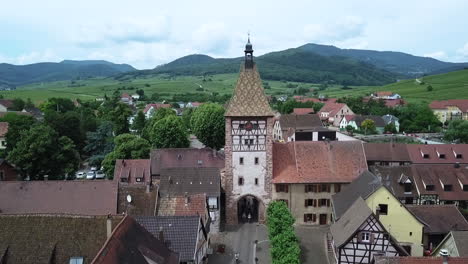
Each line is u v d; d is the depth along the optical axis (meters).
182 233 43.22
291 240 51.56
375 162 86.19
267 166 66.38
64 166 84.00
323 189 67.12
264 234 63.16
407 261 36.47
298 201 67.19
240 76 65.50
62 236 36.75
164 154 82.00
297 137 112.50
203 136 112.38
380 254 42.66
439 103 192.62
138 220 44.16
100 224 37.41
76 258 35.66
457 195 67.62
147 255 34.22
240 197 66.94
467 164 86.50
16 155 78.38
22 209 55.03
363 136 145.88
